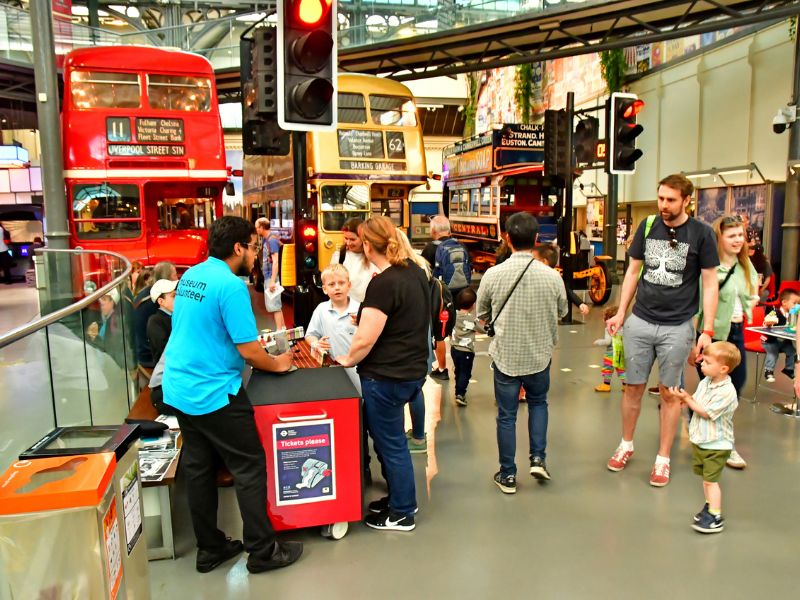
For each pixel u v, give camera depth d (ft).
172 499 13.04
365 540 12.09
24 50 59.11
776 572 10.88
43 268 31.60
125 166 34.71
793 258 37.06
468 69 50.52
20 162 65.21
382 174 38.75
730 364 11.96
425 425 18.66
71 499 6.72
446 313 18.20
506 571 10.95
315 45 16.31
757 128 46.21
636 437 17.60
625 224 62.85
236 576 10.84
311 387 12.16
